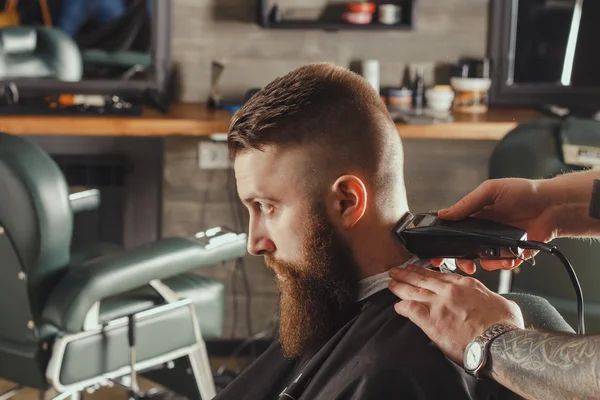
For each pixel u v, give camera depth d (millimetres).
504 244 1241
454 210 1440
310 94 1250
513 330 1117
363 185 1253
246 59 3604
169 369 2717
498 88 3664
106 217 3629
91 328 2307
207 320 2619
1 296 2320
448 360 1171
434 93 3451
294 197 1267
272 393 1439
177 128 3195
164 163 3615
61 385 2293
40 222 2229
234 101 3627
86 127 3172
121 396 3338
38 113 3201
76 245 2924
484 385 1187
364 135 1255
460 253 1269
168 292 2484
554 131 2652
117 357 2361
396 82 3639
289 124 1245
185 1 3553
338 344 1262
